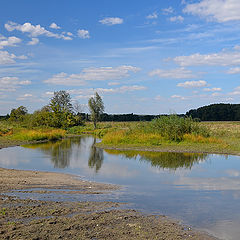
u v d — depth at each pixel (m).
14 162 17.20
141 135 28.06
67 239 5.69
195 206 8.42
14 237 5.65
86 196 9.23
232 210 8.07
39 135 35.12
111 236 5.92
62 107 64.31
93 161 17.73
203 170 14.74
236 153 21.03
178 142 26.34
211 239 6.02
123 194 9.69
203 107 106.31
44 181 11.34
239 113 98.75
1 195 8.96
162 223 6.86
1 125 50.44
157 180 12.22
